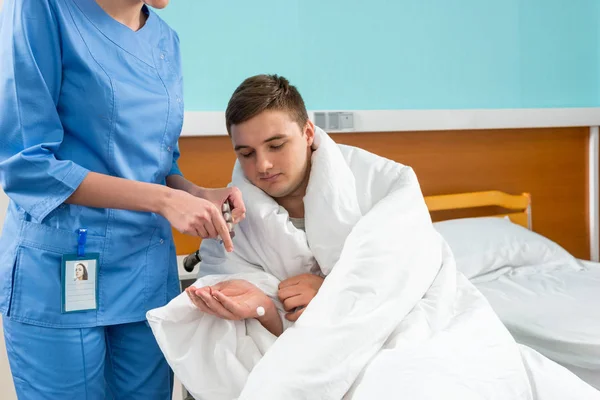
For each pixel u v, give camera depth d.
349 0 2.40
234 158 2.21
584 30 2.88
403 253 0.99
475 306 1.08
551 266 2.31
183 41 2.15
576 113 2.73
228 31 2.22
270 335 0.95
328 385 0.81
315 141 1.15
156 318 0.92
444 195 2.54
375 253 0.96
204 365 0.90
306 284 1.01
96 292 0.99
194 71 2.18
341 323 0.86
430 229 1.09
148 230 1.06
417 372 0.84
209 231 0.92
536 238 2.36
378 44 2.47
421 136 2.52
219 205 1.04
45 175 0.91
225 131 2.12
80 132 0.99
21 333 0.96
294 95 1.12
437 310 1.01
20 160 0.90
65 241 0.96
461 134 2.59
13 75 0.90
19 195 0.94
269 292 1.02
